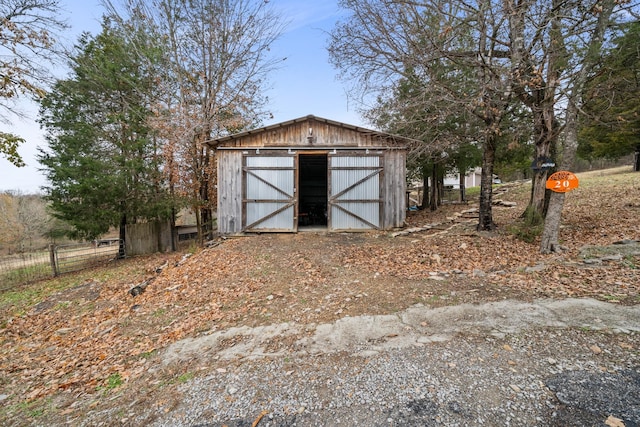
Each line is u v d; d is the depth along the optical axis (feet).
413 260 21.79
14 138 25.31
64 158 35.63
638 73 19.57
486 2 22.50
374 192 33.27
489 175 28.53
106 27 40.01
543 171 27.96
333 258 23.31
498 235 26.61
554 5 19.90
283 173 33.09
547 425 6.97
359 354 10.59
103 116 39.68
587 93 19.57
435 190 51.42
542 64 20.42
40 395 10.93
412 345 10.80
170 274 24.31
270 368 10.32
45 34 25.43
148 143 40.50
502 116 26.91
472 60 24.89
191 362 11.47
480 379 8.70
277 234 32.91
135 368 11.85
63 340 15.90
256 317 14.65
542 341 10.30
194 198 39.37
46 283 29.58
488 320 12.05
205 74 42.32
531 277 16.25
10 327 18.60
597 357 9.22
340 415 7.86
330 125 33.01
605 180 47.37
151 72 41.32
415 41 26.22
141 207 39.55
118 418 8.85
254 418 8.05
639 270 15.53
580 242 21.90
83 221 35.88
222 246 29.50
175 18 41.27
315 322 13.33
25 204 67.15
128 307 18.99
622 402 7.40
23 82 24.52
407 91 32.30
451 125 35.91
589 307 12.28
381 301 14.79
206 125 40.09
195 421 8.19
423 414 7.61
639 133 44.80
